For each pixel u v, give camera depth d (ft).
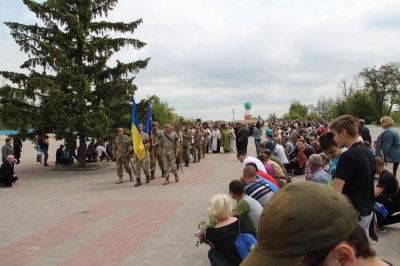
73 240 22.90
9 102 57.36
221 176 49.06
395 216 22.24
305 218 3.24
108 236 23.49
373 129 153.89
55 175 56.08
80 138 62.34
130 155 47.26
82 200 35.86
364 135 38.68
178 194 37.04
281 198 3.43
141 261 18.94
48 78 56.85
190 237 22.72
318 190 3.40
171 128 44.21
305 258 3.30
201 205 31.63
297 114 324.19
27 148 124.57
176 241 22.02
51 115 56.39
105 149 79.41
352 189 11.21
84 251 20.77
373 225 17.12
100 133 57.47
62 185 46.29
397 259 17.78
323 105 314.96
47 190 42.78
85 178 52.11
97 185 45.32
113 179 50.14
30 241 22.95
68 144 66.28
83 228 25.59
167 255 19.71
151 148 48.32
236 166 60.13
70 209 31.96
